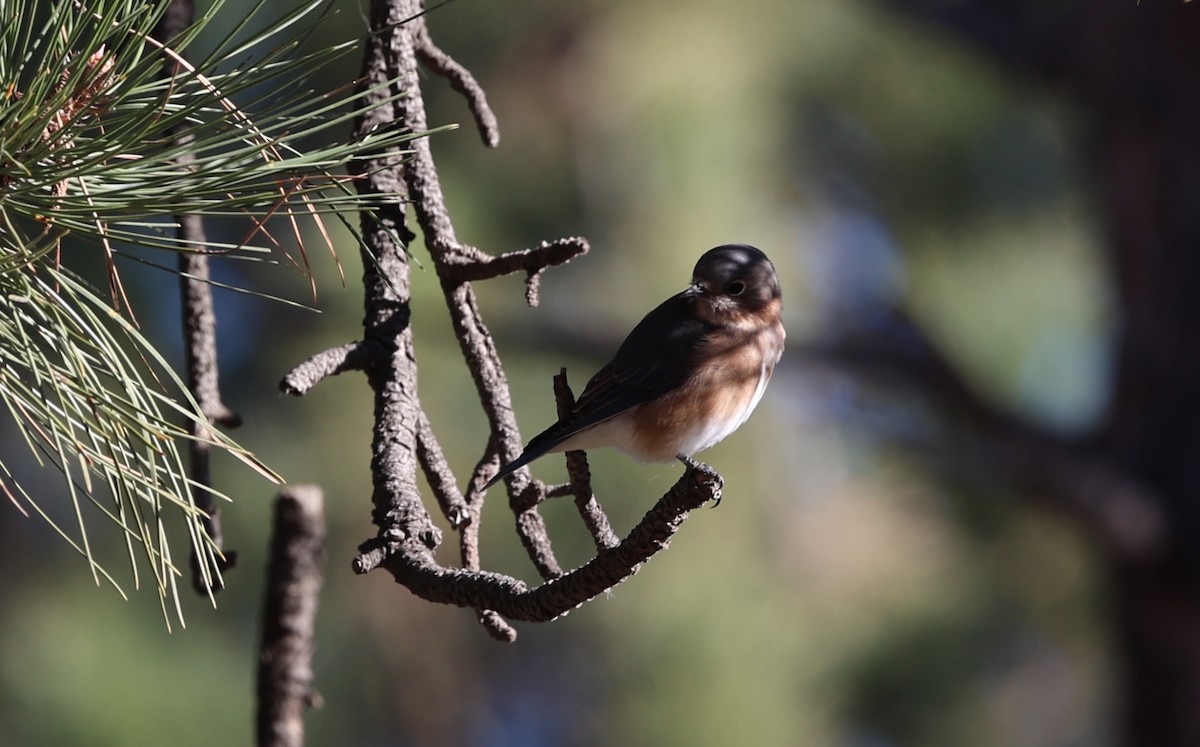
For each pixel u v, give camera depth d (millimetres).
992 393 14047
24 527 13820
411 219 8641
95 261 11414
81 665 12383
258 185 4078
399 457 4961
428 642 16156
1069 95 12945
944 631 13836
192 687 12734
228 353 13570
